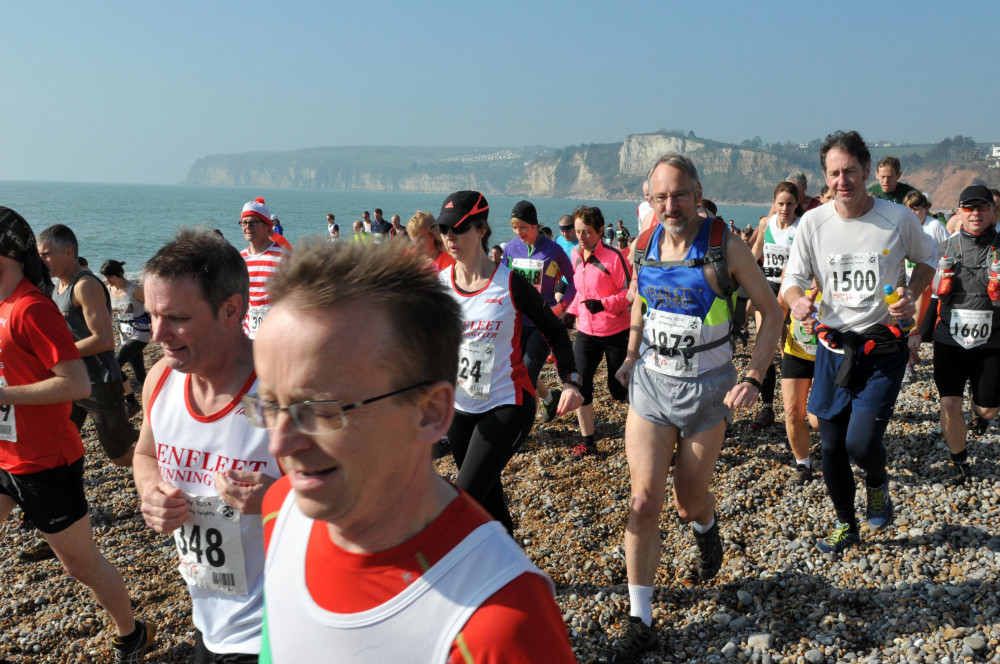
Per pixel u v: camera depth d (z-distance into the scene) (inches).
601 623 141.5
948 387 189.5
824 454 157.9
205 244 80.1
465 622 37.3
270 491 53.2
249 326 242.2
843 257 152.9
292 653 43.6
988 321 185.2
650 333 133.2
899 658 124.2
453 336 41.7
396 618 39.1
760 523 176.4
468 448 147.9
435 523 40.9
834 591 144.6
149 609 159.0
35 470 121.8
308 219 3533.5
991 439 216.7
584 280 231.5
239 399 78.7
